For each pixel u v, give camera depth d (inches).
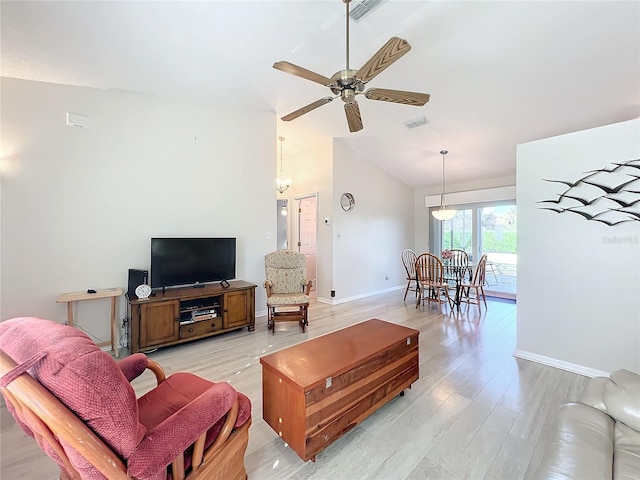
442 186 265.6
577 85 118.8
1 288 103.3
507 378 99.1
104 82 117.4
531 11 87.0
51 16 81.5
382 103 148.0
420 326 155.9
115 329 116.9
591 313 100.2
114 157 125.1
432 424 75.2
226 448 50.8
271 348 126.2
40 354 33.1
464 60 110.3
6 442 68.8
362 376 71.7
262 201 173.6
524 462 62.4
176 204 142.2
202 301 140.6
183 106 144.3
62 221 113.9
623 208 93.7
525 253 114.3
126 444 35.3
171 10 83.4
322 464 62.5
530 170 112.4
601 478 38.1
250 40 98.8
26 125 106.8
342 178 212.8
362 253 230.2
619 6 82.9
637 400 49.6
